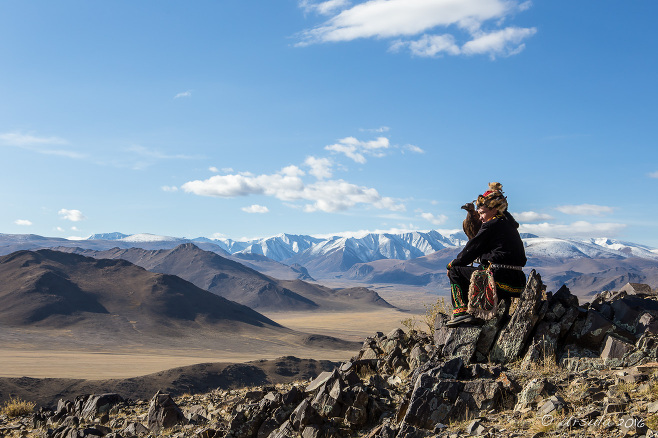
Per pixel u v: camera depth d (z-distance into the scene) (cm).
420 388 584
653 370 572
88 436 767
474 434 534
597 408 527
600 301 806
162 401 786
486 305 670
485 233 675
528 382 588
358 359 854
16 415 1067
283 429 618
